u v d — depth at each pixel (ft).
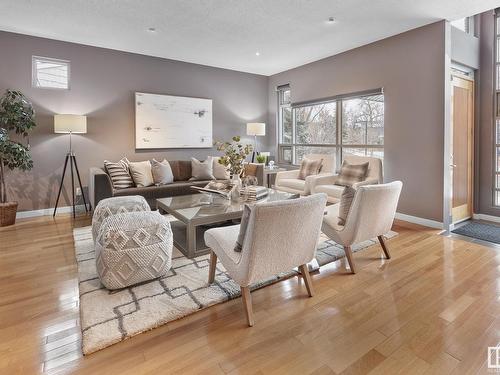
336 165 17.94
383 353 5.43
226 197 12.08
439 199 12.95
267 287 7.81
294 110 20.88
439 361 5.22
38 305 6.95
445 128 12.66
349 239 8.41
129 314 6.43
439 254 10.03
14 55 14.03
